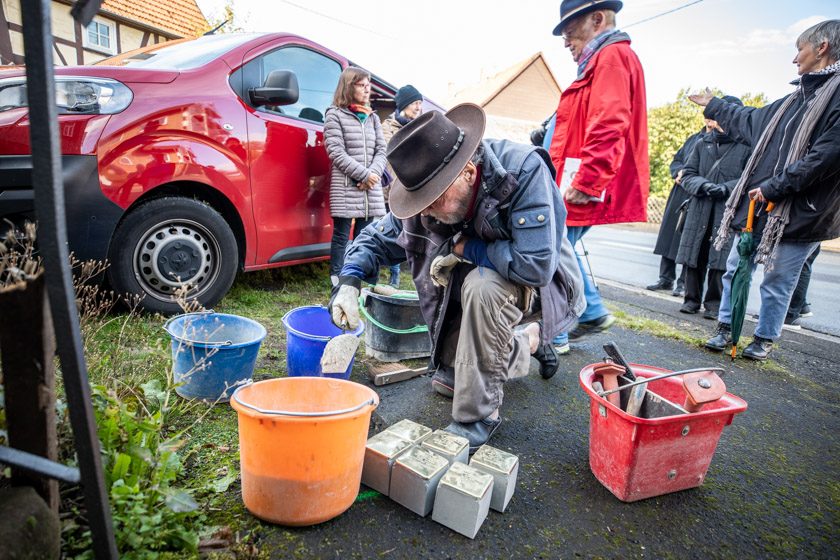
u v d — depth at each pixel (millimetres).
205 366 1735
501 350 1676
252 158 2799
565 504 1503
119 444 1179
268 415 1150
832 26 2580
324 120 3213
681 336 3477
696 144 4211
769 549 1391
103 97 2188
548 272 1556
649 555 1320
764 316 3053
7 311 789
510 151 1636
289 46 3166
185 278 2551
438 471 1396
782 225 2709
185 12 12664
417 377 2404
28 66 652
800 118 2672
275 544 1204
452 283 1815
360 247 1872
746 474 1781
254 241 2916
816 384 2805
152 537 1080
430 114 1488
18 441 850
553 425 2033
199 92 2545
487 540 1312
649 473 1494
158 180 2367
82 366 735
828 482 1778
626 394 1728
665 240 5172
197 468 1453
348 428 1222
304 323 2242
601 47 2385
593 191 2344
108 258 2326
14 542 783
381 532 1299
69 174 2072
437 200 1527
